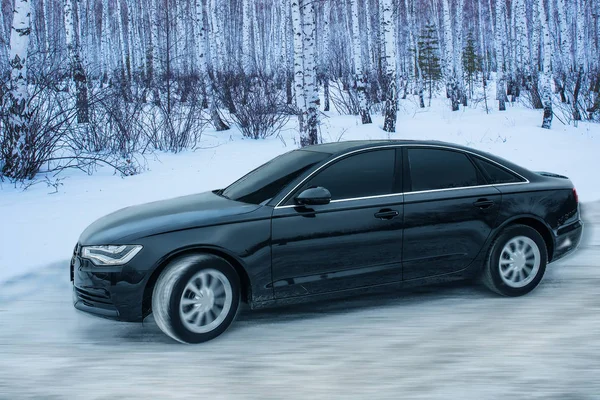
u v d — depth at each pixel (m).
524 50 31.81
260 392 3.52
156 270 4.44
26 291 5.77
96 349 4.33
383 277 4.98
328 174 4.94
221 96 20.11
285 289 4.70
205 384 3.66
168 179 11.59
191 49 38.25
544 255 5.45
